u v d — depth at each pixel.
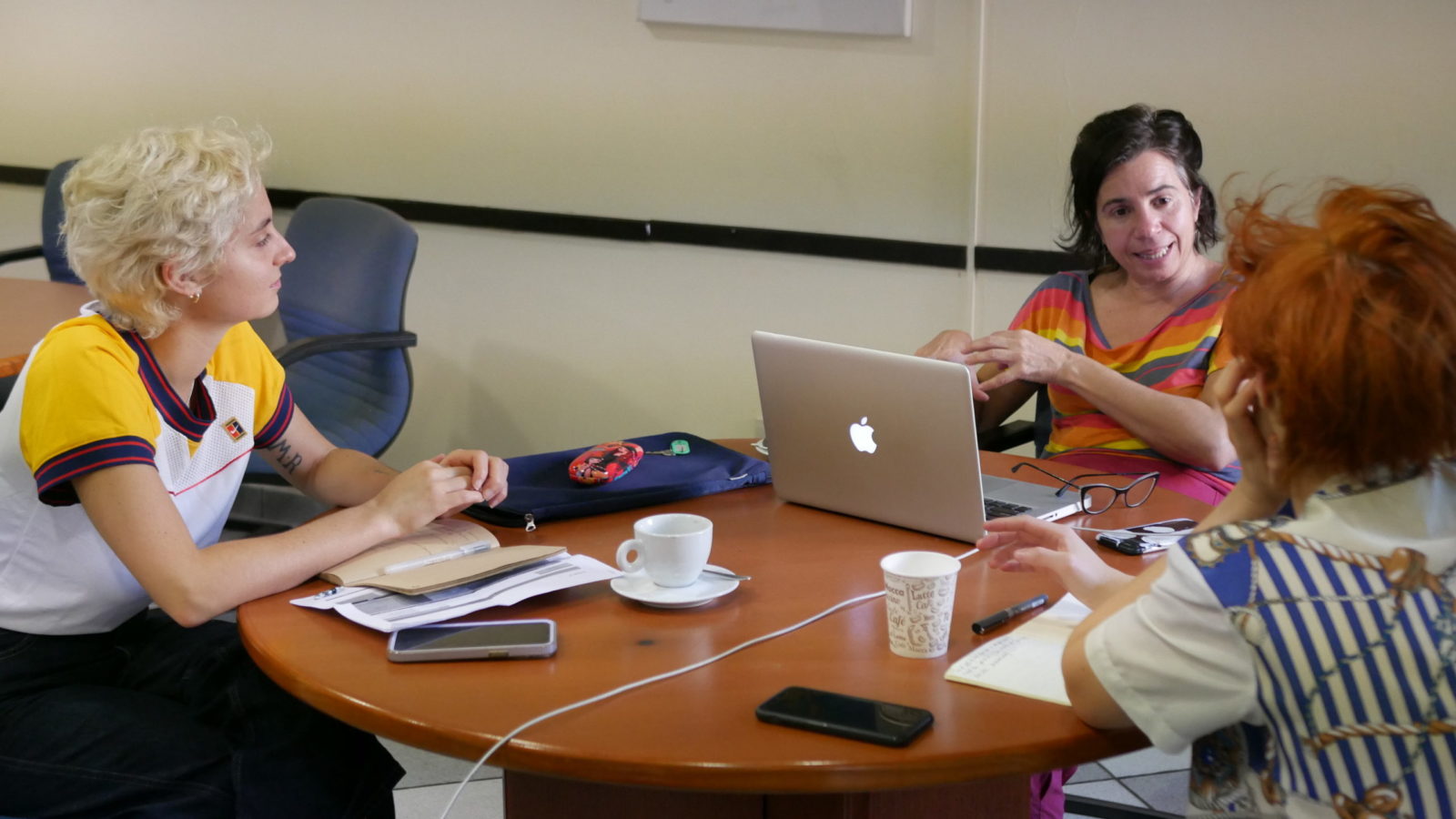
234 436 1.61
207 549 1.38
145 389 1.45
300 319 3.11
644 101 3.33
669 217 3.38
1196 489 2.00
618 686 1.13
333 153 3.71
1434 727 0.87
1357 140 2.65
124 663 1.59
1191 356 2.13
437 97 3.55
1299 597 0.90
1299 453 0.94
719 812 1.24
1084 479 1.87
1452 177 2.58
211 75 3.83
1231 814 1.01
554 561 1.45
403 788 2.30
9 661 1.49
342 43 3.63
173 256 1.39
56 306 2.76
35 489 1.45
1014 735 1.02
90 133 4.06
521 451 3.69
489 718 1.06
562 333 3.56
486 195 3.56
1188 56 2.77
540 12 3.39
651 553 1.35
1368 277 0.88
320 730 1.50
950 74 3.00
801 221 3.24
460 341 3.69
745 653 1.21
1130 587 1.11
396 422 2.97
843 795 1.18
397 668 1.18
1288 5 2.65
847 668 1.17
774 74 3.19
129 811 1.39
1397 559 0.89
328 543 1.43
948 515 1.55
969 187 3.02
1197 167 2.18
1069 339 2.27
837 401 1.59
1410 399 0.86
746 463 1.85
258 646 1.24
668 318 3.44
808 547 1.55
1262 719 0.93
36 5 4.03
